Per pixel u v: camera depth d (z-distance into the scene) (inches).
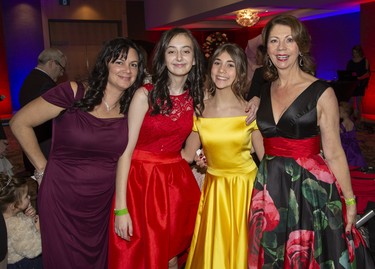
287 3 352.2
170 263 104.5
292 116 84.1
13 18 458.9
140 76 93.6
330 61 515.2
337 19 496.4
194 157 106.7
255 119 94.0
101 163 93.2
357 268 91.1
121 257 95.0
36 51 471.2
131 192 95.2
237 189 96.8
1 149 161.3
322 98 82.7
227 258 95.4
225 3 337.4
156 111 91.5
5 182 105.5
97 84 89.5
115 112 93.1
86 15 486.6
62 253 93.7
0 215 68.5
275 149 88.5
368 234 115.3
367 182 132.3
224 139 95.4
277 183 87.8
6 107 454.9
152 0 489.4
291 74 86.4
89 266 96.2
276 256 88.7
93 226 95.2
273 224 88.2
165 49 90.5
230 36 634.8
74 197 92.2
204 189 100.9
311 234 85.8
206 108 97.9
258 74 133.1
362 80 352.8
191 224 101.9
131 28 514.0
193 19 418.0
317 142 87.2
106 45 89.1
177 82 94.0
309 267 86.0
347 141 182.7
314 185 85.5
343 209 88.1
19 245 103.1
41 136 141.0
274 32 83.7
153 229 94.5
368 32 392.5
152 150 96.3
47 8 469.4
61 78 486.3
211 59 95.3
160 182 95.5
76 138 89.5
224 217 96.3
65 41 487.5
